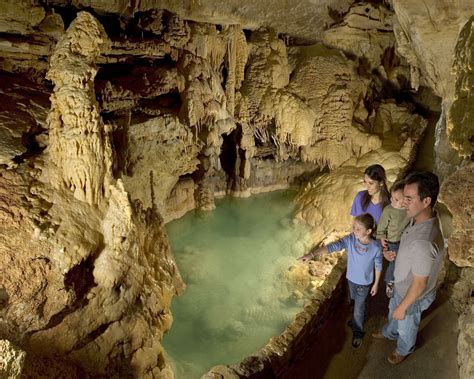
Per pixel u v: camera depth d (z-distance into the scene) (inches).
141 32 283.0
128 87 255.4
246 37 370.6
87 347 122.9
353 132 352.2
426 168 287.1
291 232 323.0
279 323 231.8
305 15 345.7
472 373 94.2
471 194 89.6
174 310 233.9
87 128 137.6
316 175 386.0
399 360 119.0
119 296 134.6
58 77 137.3
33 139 160.7
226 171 374.9
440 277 140.9
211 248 299.3
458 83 102.1
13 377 73.6
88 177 139.6
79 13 142.9
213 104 305.3
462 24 159.8
